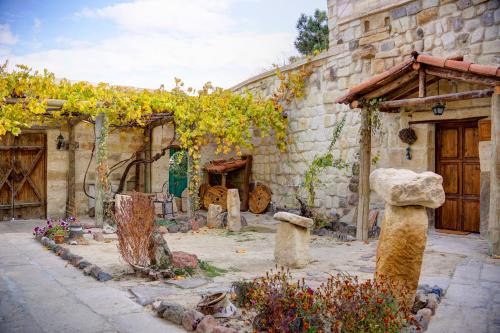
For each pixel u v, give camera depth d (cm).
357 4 970
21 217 1141
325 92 1066
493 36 745
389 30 910
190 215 1047
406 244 390
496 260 616
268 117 1161
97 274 538
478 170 821
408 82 812
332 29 1045
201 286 500
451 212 860
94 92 942
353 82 988
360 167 840
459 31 791
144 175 1312
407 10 876
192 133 1043
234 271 584
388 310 327
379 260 407
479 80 657
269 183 1282
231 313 398
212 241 834
